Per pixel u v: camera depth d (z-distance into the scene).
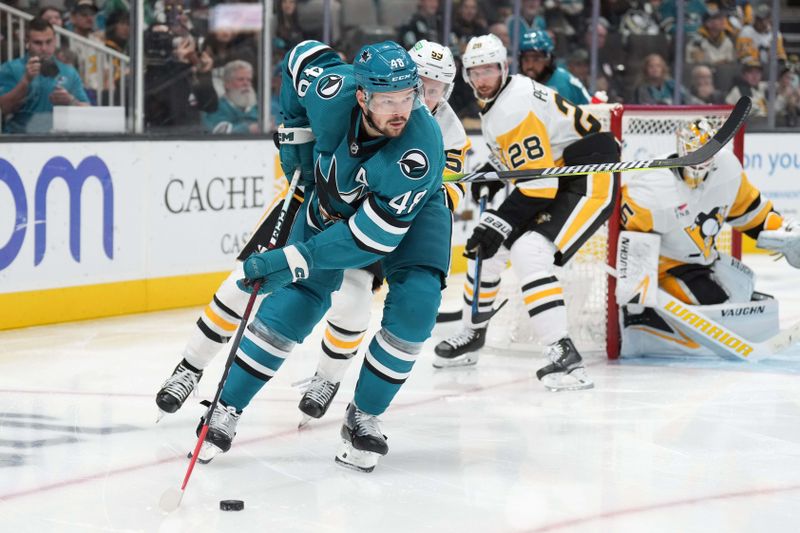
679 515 5.16
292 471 5.82
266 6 12.69
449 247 5.82
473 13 15.12
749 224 8.94
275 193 12.25
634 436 6.61
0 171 9.80
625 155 12.89
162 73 11.91
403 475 5.78
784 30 19.27
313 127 5.49
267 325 5.72
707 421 6.97
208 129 12.37
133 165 10.86
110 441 6.35
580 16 15.88
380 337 5.69
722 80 16.58
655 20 16.25
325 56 5.76
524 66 9.62
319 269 5.71
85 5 11.16
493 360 8.92
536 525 5.00
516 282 9.20
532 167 7.77
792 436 6.62
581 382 7.83
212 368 8.39
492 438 6.55
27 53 10.87
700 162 6.77
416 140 5.17
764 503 5.36
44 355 8.88
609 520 5.08
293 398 7.44
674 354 9.00
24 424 6.72
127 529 4.89
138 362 8.62
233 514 5.11
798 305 11.42
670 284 8.90
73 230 10.41
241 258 6.43
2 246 9.87
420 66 6.66
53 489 5.47
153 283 11.13
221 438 5.77
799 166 16.28
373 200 5.26
